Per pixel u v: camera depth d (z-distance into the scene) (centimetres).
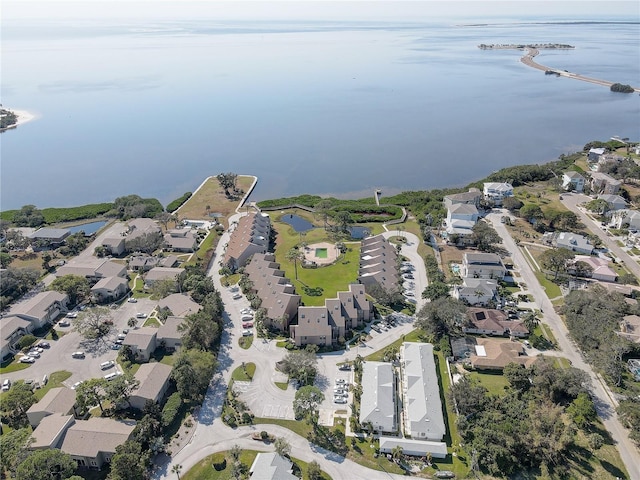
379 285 18012
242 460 11500
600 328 14950
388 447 11756
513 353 14800
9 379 14338
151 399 12738
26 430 11494
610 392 13588
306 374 13888
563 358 14950
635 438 11575
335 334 16088
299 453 11756
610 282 19175
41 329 16725
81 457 11250
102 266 19900
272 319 16588
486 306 17550
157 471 11250
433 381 13600
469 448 11431
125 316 17525
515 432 11606
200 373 13588
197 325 15138
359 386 13675
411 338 16100
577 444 11850
